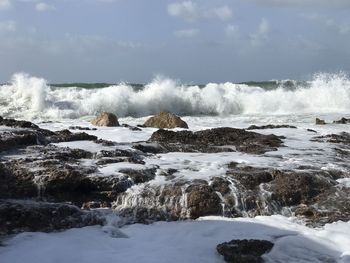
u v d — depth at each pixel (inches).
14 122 483.5
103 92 967.0
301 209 324.2
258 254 258.5
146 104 968.9
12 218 294.5
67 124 627.5
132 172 354.6
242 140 479.5
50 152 390.3
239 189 336.8
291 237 280.1
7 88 946.1
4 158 370.6
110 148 417.1
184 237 284.7
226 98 987.9
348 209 324.2
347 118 781.3
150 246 272.8
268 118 817.5
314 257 259.8
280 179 350.9
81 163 373.7
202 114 964.0
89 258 255.8
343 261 255.0
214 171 365.7
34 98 913.5
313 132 560.7
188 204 320.5
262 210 326.0
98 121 611.2
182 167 376.8
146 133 526.3
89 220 306.8
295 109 962.1
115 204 329.7
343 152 444.8
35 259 253.0
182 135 485.1
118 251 265.9
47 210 304.2
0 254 257.3
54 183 335.0
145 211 319.3
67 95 959.6
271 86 1104.8
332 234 286.4
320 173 366.6
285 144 475.2
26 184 333.4
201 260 255.4
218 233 289.6
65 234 286.5
